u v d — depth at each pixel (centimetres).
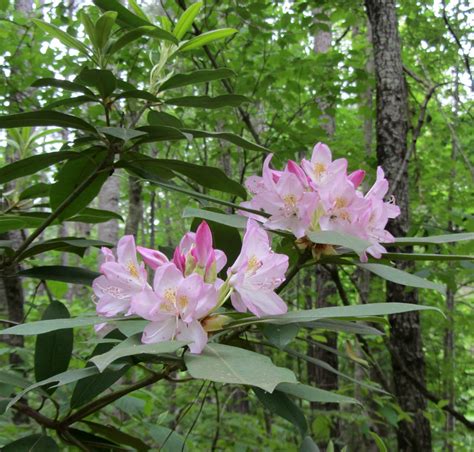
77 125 169
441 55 607
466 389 944
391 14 405
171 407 576
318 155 160
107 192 659
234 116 546
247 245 139
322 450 512
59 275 191
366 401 524
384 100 397
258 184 169
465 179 661
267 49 557
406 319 392
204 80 187
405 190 387
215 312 137
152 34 176
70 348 177
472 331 714
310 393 131
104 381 173
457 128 636
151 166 190
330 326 150
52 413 365
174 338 119
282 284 162
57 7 495
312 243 156
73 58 507
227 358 106
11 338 323
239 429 446
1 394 202
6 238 330
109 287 140
